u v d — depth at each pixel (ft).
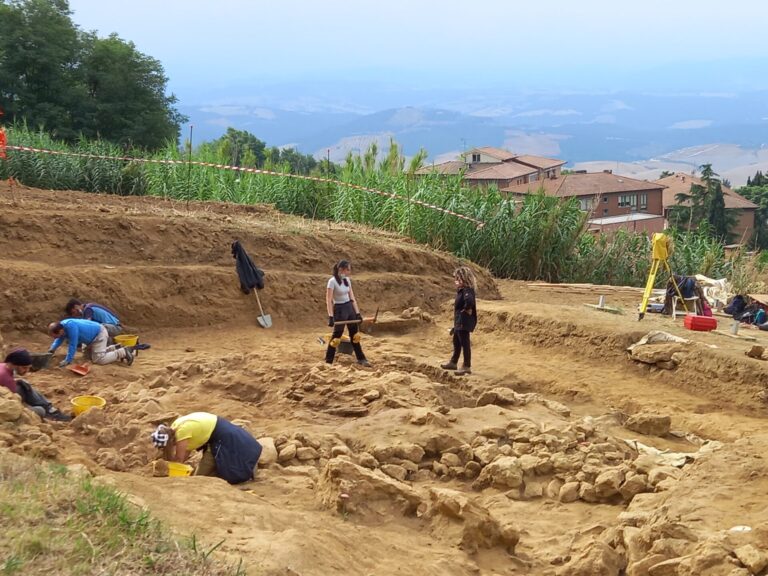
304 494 24.64
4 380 30.45
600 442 31.71
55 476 18.25
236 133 179.63
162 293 48.60
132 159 74.18
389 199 73.00
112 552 15.17
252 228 57.21
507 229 71.97
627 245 77.30
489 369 45.06
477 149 285.23
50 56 128.26
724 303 60.44
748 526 20.84
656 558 20.25
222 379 38.60
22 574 13.92
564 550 23.34
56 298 44.86
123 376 38.88
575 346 47.80
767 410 39.60
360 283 55.93
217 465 25.43
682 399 41.24
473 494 28.43
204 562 15.52
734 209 207.62
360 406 35.47
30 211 49.65
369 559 19.25
